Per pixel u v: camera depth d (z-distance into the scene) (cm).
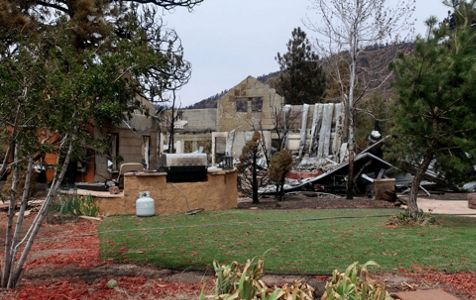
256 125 3078
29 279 495
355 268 330
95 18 1180
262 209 1224
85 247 686
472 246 670
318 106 2783
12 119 438
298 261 571
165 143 3238
